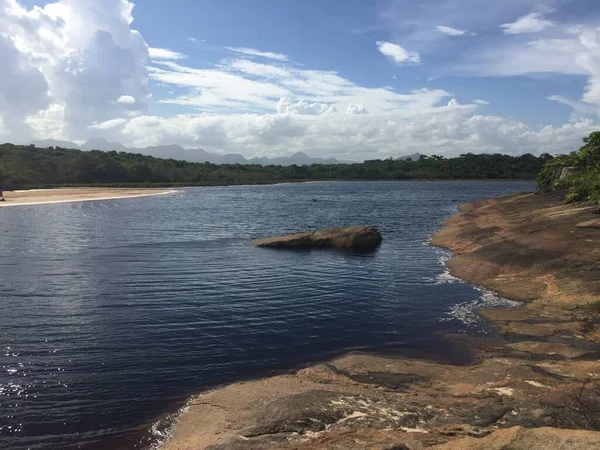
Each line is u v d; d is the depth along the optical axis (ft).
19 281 56.49
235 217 143.33
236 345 36.27
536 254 57.98
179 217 141.59
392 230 111.14
